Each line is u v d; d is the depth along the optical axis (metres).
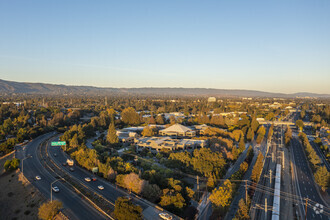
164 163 142.62
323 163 179.75
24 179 122.81
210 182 115.50
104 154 155.75
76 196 103.69
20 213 97.81
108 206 93.62
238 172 133.25
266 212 103.62
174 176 128.50
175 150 177.00
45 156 164.12
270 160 180.88
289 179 144.75
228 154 163.38
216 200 95.56
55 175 128.12
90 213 89.75
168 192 99.44
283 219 100.25
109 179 118.56
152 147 179.25
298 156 195.38
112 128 196.88
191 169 134.25
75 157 151.62
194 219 92.56
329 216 103.88
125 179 108.38
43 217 86.06
